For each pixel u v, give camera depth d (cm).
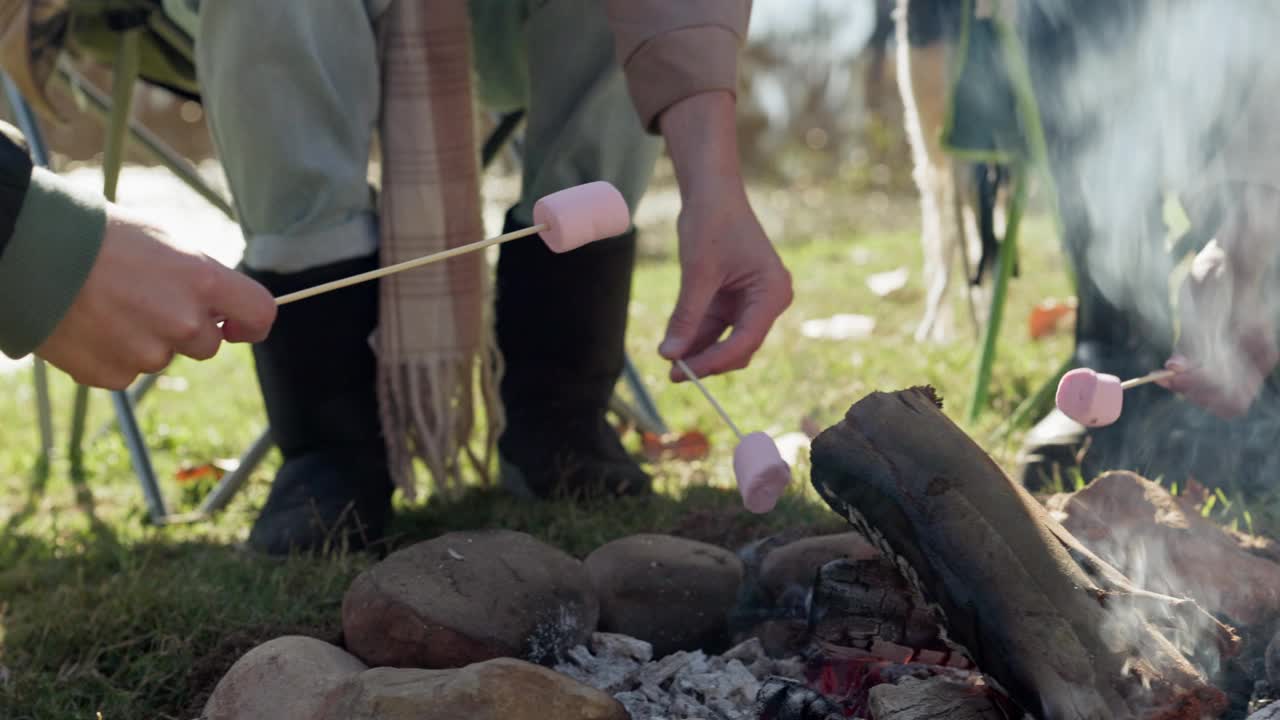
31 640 179
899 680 152
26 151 110
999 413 282
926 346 346
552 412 237
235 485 252
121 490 275
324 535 211
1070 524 162
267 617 179
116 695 162
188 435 308
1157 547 160
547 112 228
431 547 161
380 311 207
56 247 108
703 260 177
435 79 204
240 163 197
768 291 179
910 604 147
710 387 322
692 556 176
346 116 197
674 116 184
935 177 287
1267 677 141
